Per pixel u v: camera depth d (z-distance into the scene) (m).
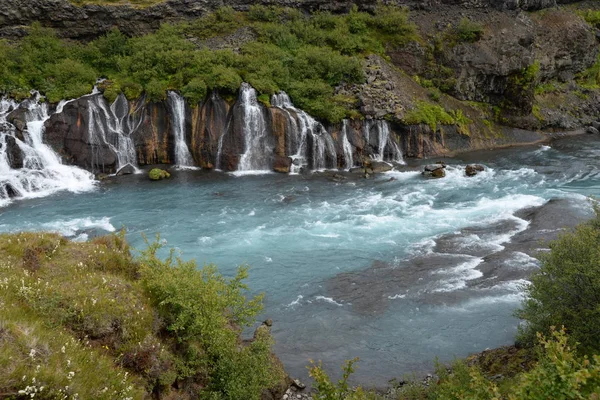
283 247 28.81
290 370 18.12
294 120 44.69
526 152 50.72
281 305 22.69
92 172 43.03
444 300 22.33
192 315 14.13
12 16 49.44
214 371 14.09
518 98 56.50
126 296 13.73
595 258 15.44
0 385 8.93
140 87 45.75
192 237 30.30
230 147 44.69
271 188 39.84
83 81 45.84
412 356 18.83
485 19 59.88
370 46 55.88
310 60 50.53
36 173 39.75
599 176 40.66
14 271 13.67
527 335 17.27
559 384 9.42
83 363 10.73
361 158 46.38
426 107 50.41
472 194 37.34
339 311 22.05
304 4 59.59
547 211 31.16
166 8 53.97
